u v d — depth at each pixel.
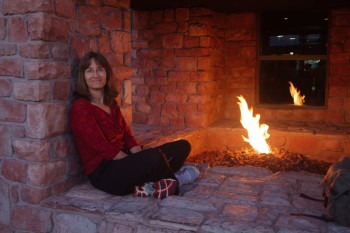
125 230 2.77
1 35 3.13
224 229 2.54
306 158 6.11
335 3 6.55
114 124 3.43
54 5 3.08
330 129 6.51
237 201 3.11
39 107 3.04
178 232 2.64
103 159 3.23
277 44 7.41
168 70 6.91
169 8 6.79
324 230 2.55
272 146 6.54
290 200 3.17
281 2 6.47
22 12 3.01
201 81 6.71
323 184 2.86
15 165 3.21
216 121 7.41
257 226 2.59
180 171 3.62
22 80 3.07
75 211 2.95
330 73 7.10
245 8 7.05
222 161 5.93
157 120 7.07
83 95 3.27
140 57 7.07
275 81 7.49
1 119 3.23
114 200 3.10
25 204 3.19
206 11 6.60
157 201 3.06
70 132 3.38
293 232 2.51
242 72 7.61
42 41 3.00
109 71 3.39
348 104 7.04
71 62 3.35
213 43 6.98
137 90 7.14
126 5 4.14
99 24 3.71
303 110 7.35
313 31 7.19
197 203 3.01
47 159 3.13
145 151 3.09
